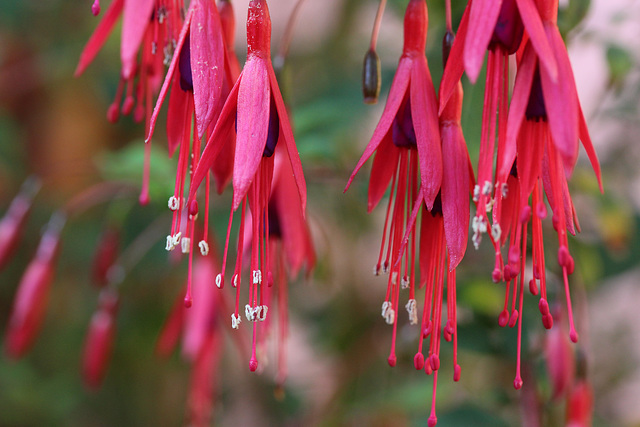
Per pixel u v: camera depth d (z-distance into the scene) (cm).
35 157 65
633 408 57
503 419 39
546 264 38
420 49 32
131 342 58
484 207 31
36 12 65
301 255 35
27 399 58
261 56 31
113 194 44
